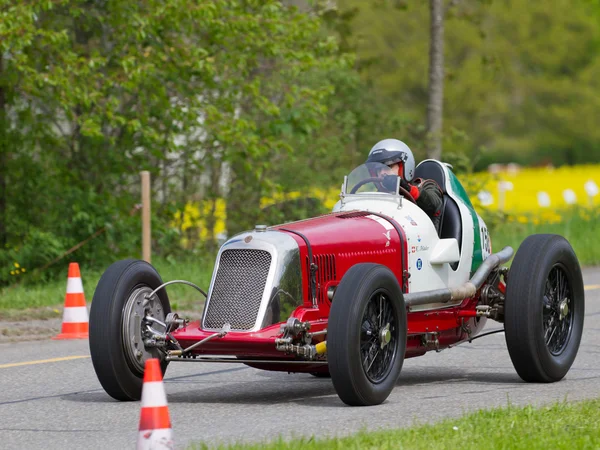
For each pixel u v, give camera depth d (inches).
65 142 2284.7
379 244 972.6
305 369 936.3
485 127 6284.5
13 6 1895.9
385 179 1035.3
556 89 6323.8
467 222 1069.8
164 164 2428.6
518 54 6151.6
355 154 2733.8
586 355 1185.4
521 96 6437.0
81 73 1982.0
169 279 1883.6
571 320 1048.8
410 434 735.1
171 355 911.0
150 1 2075.5
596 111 6378.0
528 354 991.6
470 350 1252.5
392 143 1069.1
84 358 1229.1
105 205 2207.2
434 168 1097.4
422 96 5698.8
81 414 895.7
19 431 836.0
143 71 2054.6
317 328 906.1
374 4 2920.8
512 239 2474.2
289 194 2551.7
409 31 5487.2
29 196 2208.4
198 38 2241.6
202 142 2393.0
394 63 5442.9
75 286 1432.1
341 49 2844.5
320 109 2330.2
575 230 2642.7
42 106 2239.2
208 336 882.8
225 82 2249.0
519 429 745.6
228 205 2508.6
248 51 2281.0
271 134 2332.7
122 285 919.7
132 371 923.4
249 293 895.1
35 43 2025.1
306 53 2267.5
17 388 1044.5
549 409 818.8
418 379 1060.5
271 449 698.8
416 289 1000.9
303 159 2578.7
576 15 6230.3
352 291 863.1
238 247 907.4
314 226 951.6
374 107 2785.4
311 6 2389.3
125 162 2274.9
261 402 940.0
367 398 877.8
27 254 2096.5
